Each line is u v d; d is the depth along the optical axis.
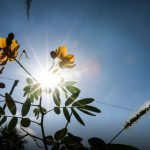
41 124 0.20
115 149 0.18
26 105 0.20
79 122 0.21
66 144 0.19
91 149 0.18
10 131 0.19
